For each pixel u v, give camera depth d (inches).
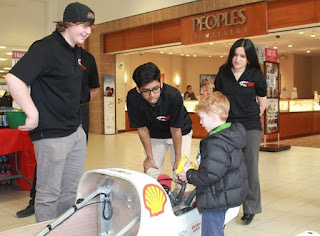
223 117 97.0
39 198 102.0
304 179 221.3
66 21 97.0
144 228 78.6
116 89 538.6
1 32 494.0
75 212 92.4
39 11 530.0
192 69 793.6
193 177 91.7
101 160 291.6
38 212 102.2
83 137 109.6
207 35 403.2
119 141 424.2
